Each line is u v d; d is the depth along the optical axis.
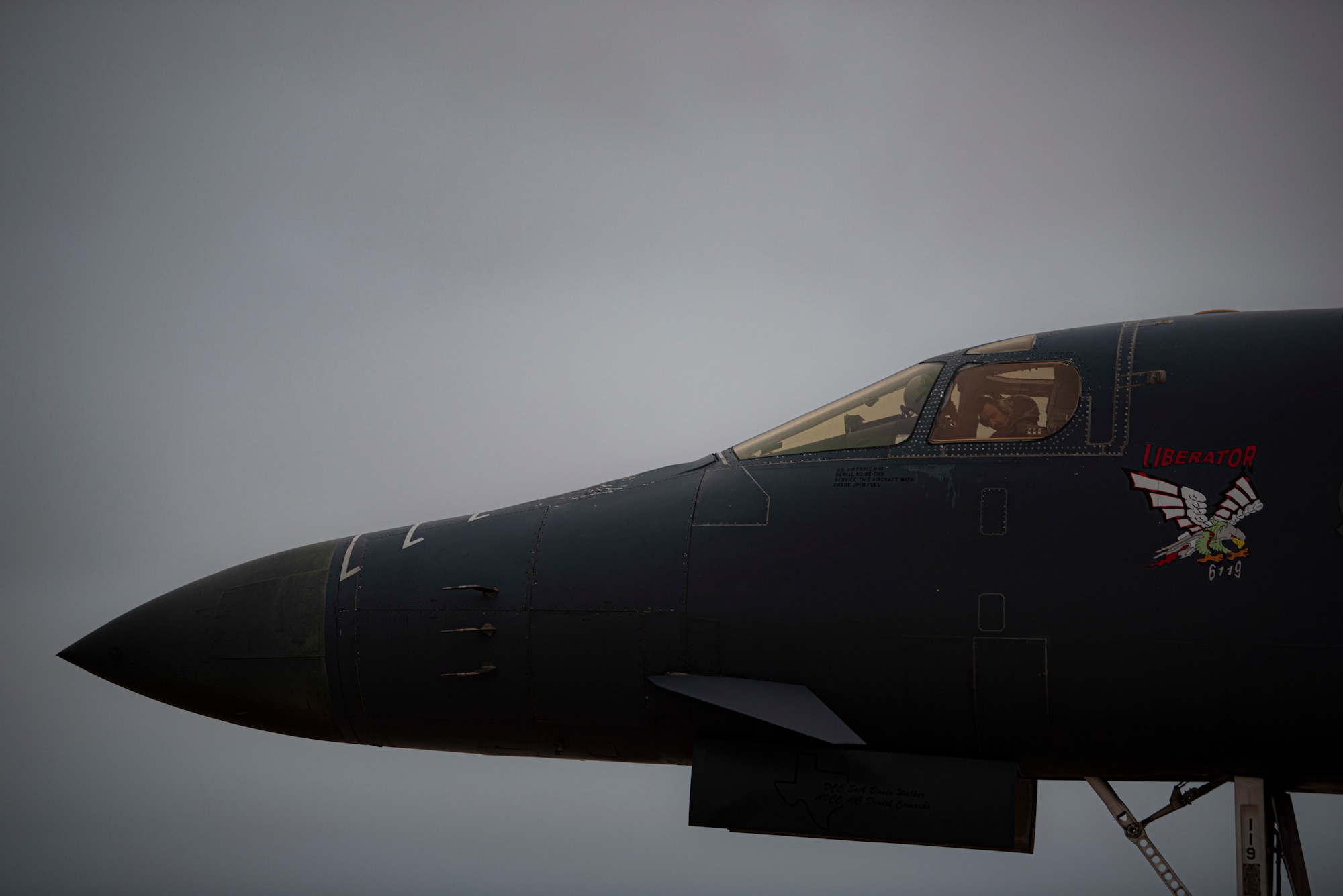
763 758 24.09
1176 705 21.78
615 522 25.47
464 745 26.34
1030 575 22.47
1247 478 22.06
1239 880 22.44
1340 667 20.98
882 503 23.78
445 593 25.69
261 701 26.83
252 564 28.42
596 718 24.88
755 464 25.56
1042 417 24.03
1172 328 24.75
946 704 22.80
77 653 27.84
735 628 23.73
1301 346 23.47
